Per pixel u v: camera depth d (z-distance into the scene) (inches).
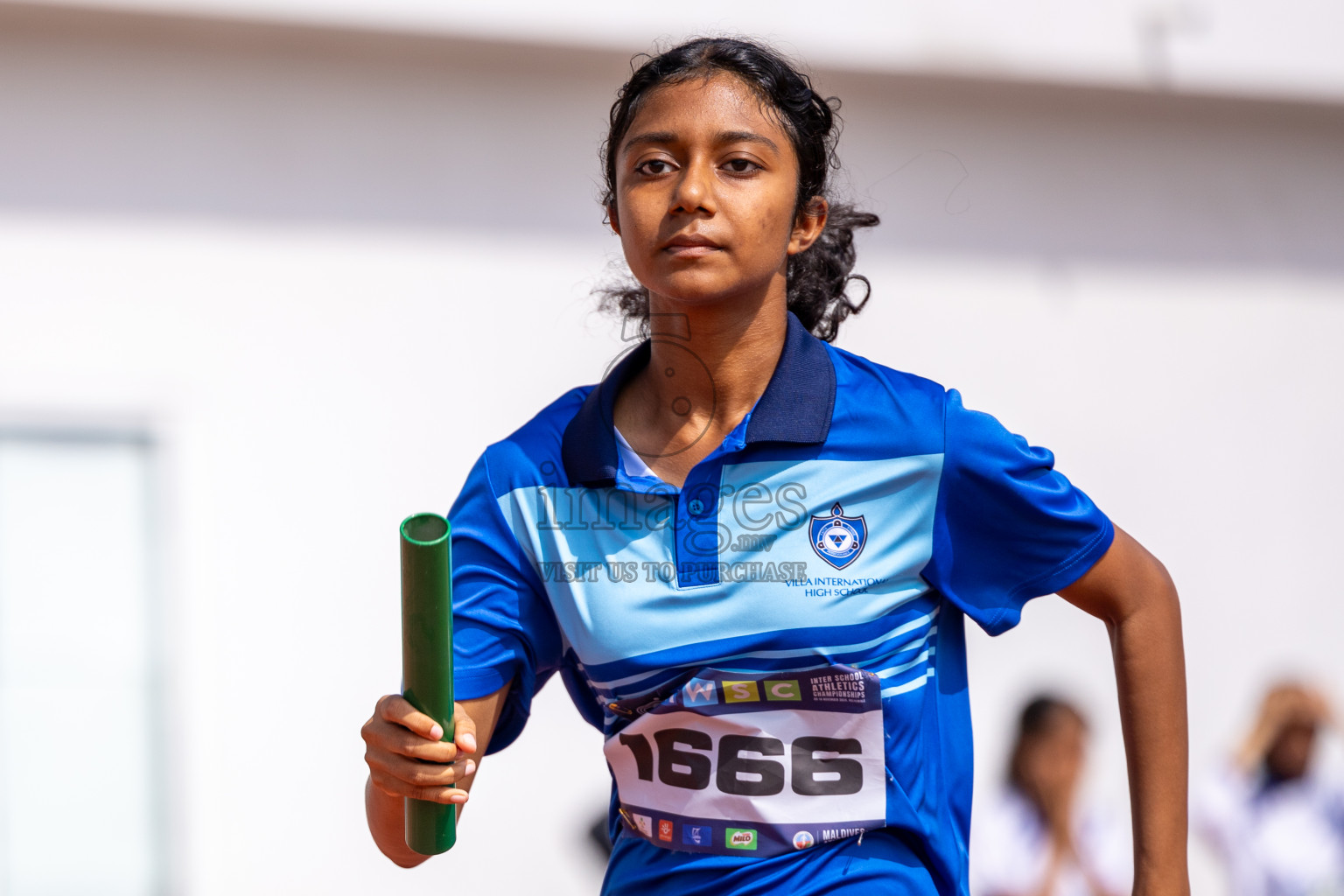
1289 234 688.4
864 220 246.5
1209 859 616.7
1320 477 679.7
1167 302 674.8
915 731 200.5
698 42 205.0
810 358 205.3
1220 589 668.7
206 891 566.6
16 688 560.7
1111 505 663.8
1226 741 661.9
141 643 572.7
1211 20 659.4
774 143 198.7
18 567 565.0
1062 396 661.9
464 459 605.9
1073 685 631.8
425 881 581.6
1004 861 558.3
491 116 618.2
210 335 588.7
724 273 194.4
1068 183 669.3
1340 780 608.4
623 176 201.5
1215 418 674.2
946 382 650.2
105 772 565.3
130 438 578.9
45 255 577.9
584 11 599.5
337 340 599.2
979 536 202.7
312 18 580.4
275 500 588.1
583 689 218.7
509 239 615.5
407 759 182.2
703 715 196.4
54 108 583.5
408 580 175.9
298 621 585.6
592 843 586.6
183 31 586.2
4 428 567.5
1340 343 687.1
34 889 557.3
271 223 597.6
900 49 631.2
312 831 578.2
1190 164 682.8
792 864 195.3
